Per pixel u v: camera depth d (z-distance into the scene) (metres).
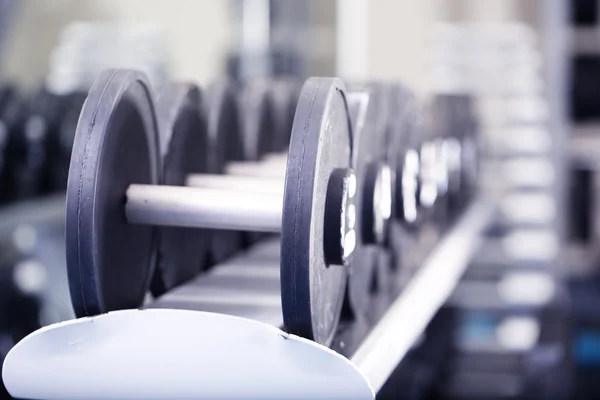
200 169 1.04
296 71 3.24
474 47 2.43
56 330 0.69
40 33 3.60
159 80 2.60
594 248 2.94
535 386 1.99
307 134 0.70
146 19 3.72
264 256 1.19
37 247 2.34
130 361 0.68
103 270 0.75
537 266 2.34
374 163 0.96
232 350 0.67
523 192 2.35
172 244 0.93
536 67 2.57
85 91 2.19
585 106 3.13
